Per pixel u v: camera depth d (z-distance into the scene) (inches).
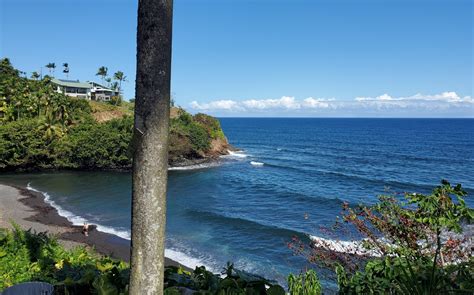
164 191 118.3
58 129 2373.3
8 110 2522.1
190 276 204.7
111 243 972.6
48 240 315.6
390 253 216.4
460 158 3198.8
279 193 1694.1
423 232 205.8
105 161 2316.7
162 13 113.4
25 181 1947.6
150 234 115.8
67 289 183.3
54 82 3998.5
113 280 183.2
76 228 1102.4
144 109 114.0
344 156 3376.0
